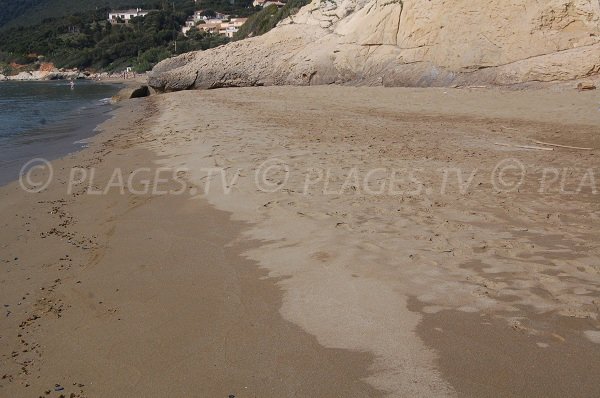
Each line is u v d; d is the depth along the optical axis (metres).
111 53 97.25
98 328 3.72
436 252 4.61
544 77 18.84
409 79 22.45
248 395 2.86
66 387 3.06
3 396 3.00
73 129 15.95
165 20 110.12
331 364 3.07
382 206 6.06
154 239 5.52
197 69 29.95
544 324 3.36
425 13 22.59
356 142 10.34
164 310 3.91
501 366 2.95
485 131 11.65
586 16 19.42
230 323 3.64
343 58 25.62
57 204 7.26
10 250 5.45
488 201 6.23
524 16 20.20
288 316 3.67
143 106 22.42
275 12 54.41
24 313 4.02
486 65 20.69
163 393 2.93
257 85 28.91
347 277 4.20
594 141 10.15
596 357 2.99
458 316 3.51
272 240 5.18
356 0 29.28
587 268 4.17
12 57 104.56
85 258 5.12
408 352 3.13
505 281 3.99
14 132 15.45
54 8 165.00
